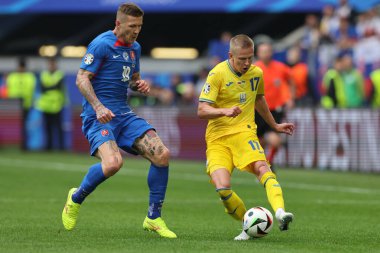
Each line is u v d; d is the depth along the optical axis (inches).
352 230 1102.4
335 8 2903.5
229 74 1008.2
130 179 1881.2
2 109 2896.2
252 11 3004.4
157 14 3671.3
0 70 3376.0
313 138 2213.3
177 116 2513.5
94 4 3154.5
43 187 1694.1
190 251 873.5
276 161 2274.9
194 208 1359.5
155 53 3622.0
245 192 1631.4
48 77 2822.3
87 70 983.6
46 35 3782.0
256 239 984.3
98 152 988.6
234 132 1005.8
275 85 1754.4
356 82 2356.1
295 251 890.7
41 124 2906.0
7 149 2920.8
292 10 2950.3
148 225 1011.3
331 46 2635.3
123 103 1012.5
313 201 1486.2
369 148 2117.4
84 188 997.2
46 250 877.8
